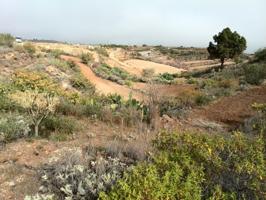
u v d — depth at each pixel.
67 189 5.45
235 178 5.32
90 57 27.73
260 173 5.09
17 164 6.47
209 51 41.59
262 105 14.43
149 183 4.50
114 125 10.29
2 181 5.88
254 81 22.11
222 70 35.50
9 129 7.89
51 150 7.16
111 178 5.65
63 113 11.08
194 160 5.71
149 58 69.94
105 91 21.47
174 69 56.97
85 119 10.72
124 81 25.50
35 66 20.17
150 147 6.84
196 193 4.70
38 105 9.26
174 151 6.07
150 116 11.30
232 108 15.99
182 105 16.11
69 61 23.77
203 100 17.38
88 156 6.66
